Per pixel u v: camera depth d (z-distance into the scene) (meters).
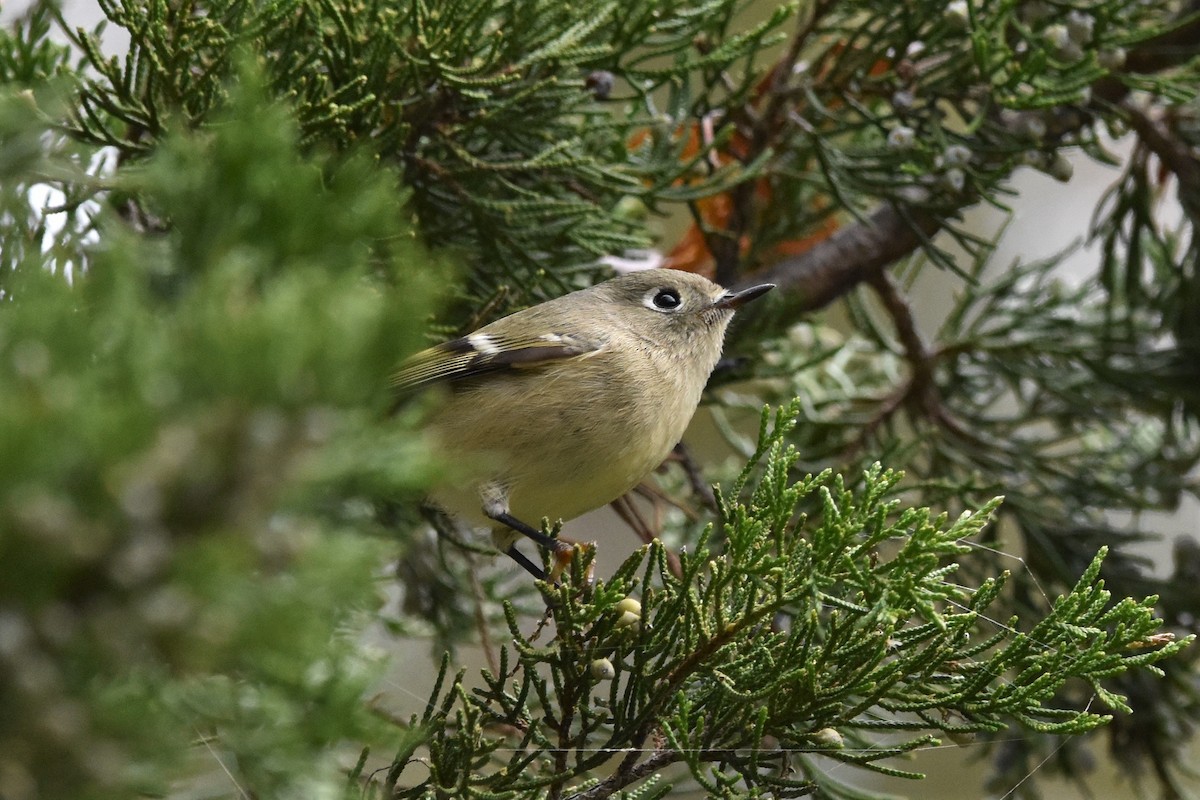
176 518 1.58
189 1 2.50
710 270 2.59
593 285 2.55
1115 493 2.58
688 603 2.47
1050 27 2.55
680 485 2.59
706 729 2.48
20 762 1.58
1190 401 2.58
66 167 2.49
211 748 2.45
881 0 2.55
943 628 2.46
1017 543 2.60
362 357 1.68
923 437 2.56
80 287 2.26
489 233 2.53
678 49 2.53
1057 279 2.60
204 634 1.61
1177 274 2.58
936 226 2.58
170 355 1.62
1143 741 2.57
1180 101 2.54
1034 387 2.61
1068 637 2.47
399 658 2.45
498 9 2.52
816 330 2.60
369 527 2.52
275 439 1.60
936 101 2.55
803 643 2.48
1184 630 2.57
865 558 2.47
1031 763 2.57
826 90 2.55
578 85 2.52
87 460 1.51
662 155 2.55
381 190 2.15
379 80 2.51
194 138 2.50
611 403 2.52
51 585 1.52
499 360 2.52
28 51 2.53
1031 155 2.55
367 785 2.47
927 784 2.60
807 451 2.58
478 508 2.52
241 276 1.82
